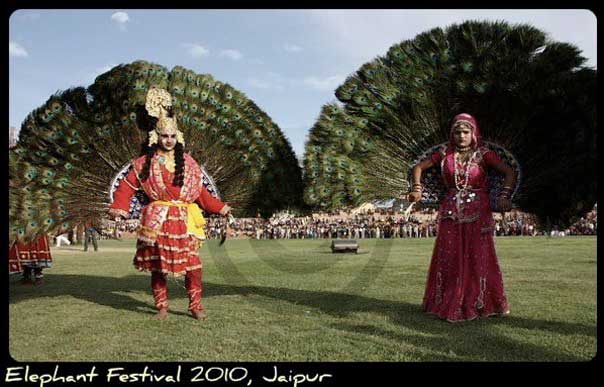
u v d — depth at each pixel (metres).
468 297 5.48
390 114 6.47
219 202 6.04
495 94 6.18
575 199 6.02
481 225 5.64
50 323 5.33
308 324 5.32
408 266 11.38
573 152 5.86
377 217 31.34
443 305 5.52
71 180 6.00
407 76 6.41
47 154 5.93
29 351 4.38
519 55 5.98
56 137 5.95
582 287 7.66
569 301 6.49
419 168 6.02
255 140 6.65
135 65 6.17
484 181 5.79
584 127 5.71
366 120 6.43
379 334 4.91
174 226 5.44
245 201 6.70
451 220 5.70
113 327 5.17
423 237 29.59
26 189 5.81
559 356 4.18
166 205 5.51
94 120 6.03
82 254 16.22
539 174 6.19
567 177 5.95
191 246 5.56
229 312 5.95
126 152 6.15
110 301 6.69
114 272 10.52
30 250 8.47
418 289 7.78
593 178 5.78
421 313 5.85
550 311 5.87
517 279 8.59
